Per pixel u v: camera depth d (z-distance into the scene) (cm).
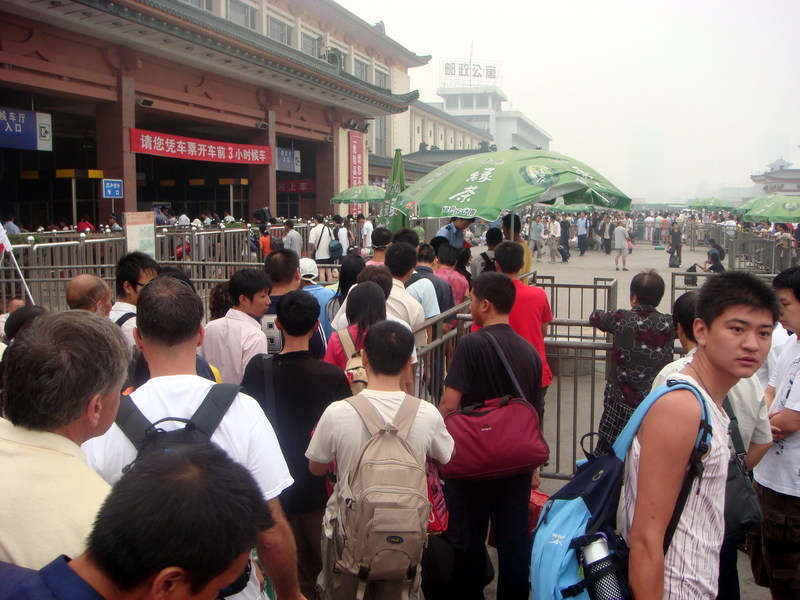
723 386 217
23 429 172
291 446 323
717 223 3766
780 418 299
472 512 335
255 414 229
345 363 401
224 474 132
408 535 241
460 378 346
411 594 255
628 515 221
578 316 1346
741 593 376
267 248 1612
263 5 2752
